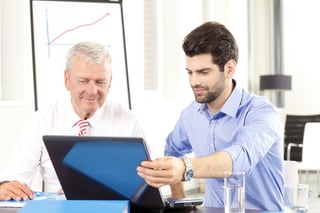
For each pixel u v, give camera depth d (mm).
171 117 5879
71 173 1659
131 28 5012
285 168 2287
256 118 1981
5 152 3688
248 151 1758
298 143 7711
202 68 1936
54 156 1630
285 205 1602
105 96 2256
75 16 3623
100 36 3699
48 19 3539
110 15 3744
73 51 2213
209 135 2176
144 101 5305
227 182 1616
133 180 1580
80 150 1562
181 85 6125
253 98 2102
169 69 6145
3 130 3672
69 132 2377
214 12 7277
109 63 2232
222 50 1923
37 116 2404
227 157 1663
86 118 2387
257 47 8953
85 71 2176
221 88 1988
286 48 9031
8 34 3826
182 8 6117
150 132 5445
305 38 8914
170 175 1504
